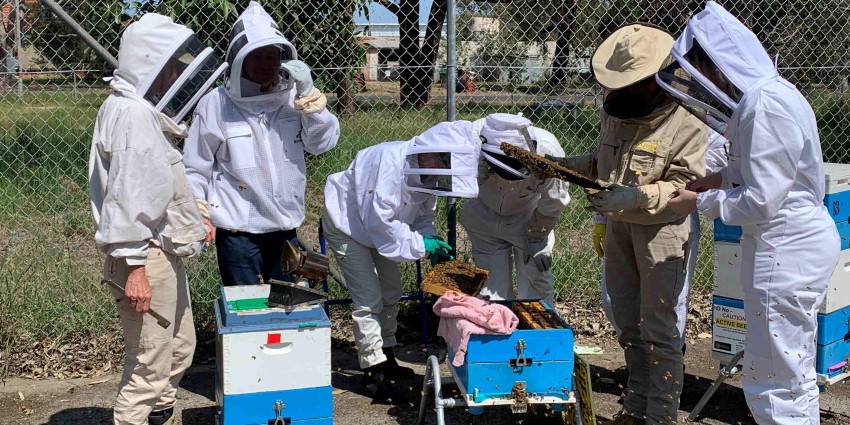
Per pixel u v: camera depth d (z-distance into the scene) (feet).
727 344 13.97
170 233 10.80
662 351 11.60
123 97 10.39
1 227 21.34
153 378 11.05
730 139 10.44
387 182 12.90
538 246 14.74
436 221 20.61
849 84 28.04
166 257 10.87
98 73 24.98
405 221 13.67
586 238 21.94
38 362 15.05
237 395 11.07
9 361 14.97
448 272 13.33
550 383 11.76
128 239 9.98
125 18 20.47
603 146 11.94
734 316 13.80
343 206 13.76
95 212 10.62
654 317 11.65
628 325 12.56
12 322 15.31
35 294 16.30
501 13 31.32
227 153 12.99
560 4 29.27
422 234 14.05
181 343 11.80
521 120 13.09
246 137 12.82
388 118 27.81
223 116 12.80
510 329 11.55
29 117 27.02
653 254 11.41
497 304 12.17
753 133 9.77
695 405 14.16
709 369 15.80
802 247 10.18
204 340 16.44
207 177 13.17
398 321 17.80
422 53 26.12
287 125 13.14
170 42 10.40
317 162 25.34
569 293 19.30
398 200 12.99
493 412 13.76
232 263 13.33
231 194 13.10
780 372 10.47
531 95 31.17
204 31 21.02
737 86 9.93
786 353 10.37
